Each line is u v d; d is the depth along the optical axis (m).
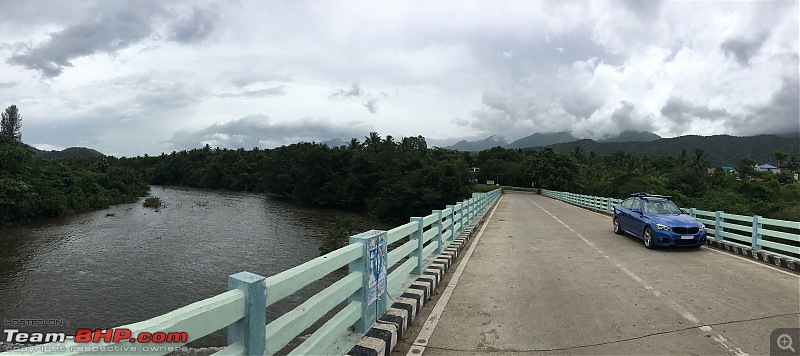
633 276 7.67
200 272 19.39
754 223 9.76
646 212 11.57
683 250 10.61
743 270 8.15
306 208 55.09
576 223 17.98
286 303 14.12
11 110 70.31
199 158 109.38
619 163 87.06
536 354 4.24
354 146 78.31
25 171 36.50
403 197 45.62
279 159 72.94
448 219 10.74
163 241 26.78
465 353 4.27
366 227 41.16
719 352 4.23
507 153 116.88
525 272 8.09
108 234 28.78
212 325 2.33
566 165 70.62
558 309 5.71
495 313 5.56
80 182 45.88
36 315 13.45
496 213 24.20
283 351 8.29
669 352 4.24
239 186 87.81
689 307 5.72
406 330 4.86
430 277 6.61
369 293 4.37
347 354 3.67
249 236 29.86
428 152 85.69
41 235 27.73
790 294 6.36
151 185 108.50
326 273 3.52
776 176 54.97
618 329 4.91
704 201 24.45
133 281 17.56
